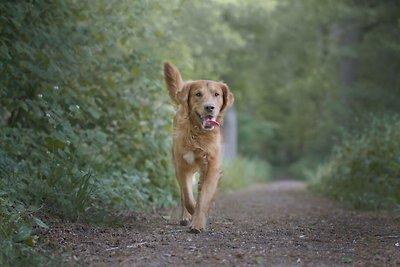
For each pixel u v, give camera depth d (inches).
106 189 292.4
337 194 496.1
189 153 284.0
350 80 1098.7
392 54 1106.1
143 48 365.7
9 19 297.9
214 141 284.8
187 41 623.2
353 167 468.1
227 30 818.8
